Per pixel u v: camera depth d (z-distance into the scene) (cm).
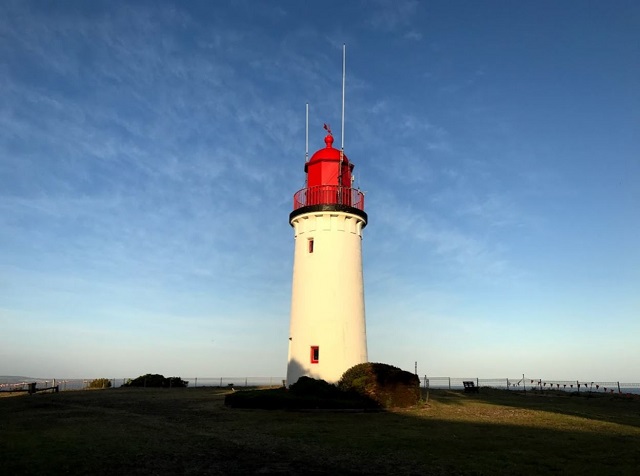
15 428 1587
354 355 2542
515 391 4322
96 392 3634
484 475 1017
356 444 1320
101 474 988
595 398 3438
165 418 1847
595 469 1069
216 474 995
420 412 2148
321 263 2616
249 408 2156
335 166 2791
